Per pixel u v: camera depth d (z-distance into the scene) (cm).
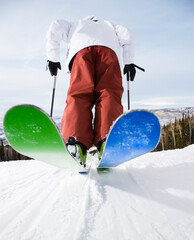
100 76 176
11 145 129
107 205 98
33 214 90
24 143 125
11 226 80
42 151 128
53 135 111
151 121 119
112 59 177
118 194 112
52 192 120
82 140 148
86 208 94
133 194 112
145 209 93
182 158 200
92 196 109
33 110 105
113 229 76
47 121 107
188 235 72
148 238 70
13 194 120
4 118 110
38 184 140
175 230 75
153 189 119
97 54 178
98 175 152
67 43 202
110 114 156
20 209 96
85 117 155
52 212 91
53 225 80
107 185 128
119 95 175
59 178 154
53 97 214
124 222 81
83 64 170
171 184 126
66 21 201
